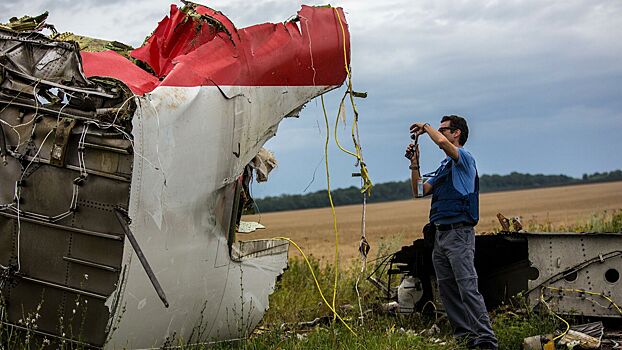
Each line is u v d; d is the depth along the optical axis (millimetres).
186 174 6199
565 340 7062
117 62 6676
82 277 5855
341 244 22734
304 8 7629
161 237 6055
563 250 7895
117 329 5918
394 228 34656
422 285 8688
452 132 7438
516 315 7809
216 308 6926
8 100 6152
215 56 6703
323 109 7645
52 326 5992
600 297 7773
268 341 7262
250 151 6934
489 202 67875
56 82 6043
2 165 6109
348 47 7727
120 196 5734
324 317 8570
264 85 7012
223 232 6809
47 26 7684
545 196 77812
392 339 7059
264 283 7469
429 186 7316
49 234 5949
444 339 7492
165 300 5789
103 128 5766
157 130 5891
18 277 6062
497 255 8773
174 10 7629
